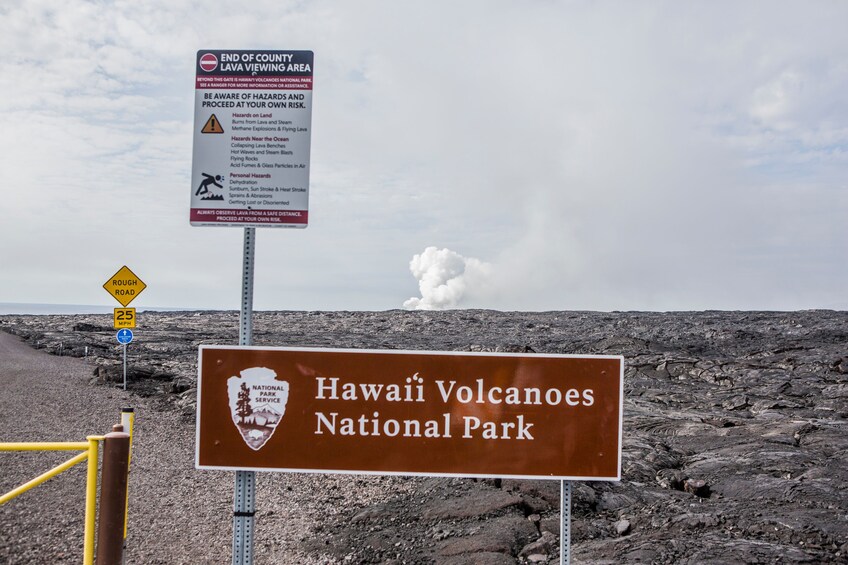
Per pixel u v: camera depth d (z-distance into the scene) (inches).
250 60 210.7
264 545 308.5
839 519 325.4
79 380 906.1
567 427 209.8
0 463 436.1
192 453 506.6
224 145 211.2
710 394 882.8
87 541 191.5
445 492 380.2
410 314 2856.8
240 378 211.3
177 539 311.9
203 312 3417.8
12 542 290.4
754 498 374.0
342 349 211.2
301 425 211.2
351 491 401.4
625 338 1471.5
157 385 878.4
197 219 211.5
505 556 285.9
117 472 192.7
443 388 211.0
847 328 1728.6
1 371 969.5
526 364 209.9
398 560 286.0
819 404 810.2
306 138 210.1
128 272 835.4
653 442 538.3
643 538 305.0
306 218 209.6
